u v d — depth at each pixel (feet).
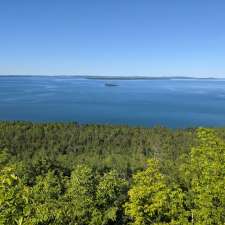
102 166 308.40
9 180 49.49
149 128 501.56
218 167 85.66
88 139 446.60
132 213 85.05
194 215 83.76
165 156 352.49
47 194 135.23
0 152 92.89
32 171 257.55
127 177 285.84
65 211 116.47
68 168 296.92
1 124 479.82
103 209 139.33
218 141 93.56
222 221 82.43
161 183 84.84
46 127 474.90
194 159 92.79
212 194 82.07
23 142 419.33
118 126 509.76
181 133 455.63
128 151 408.26
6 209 49.44
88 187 139.64
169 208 82.64
